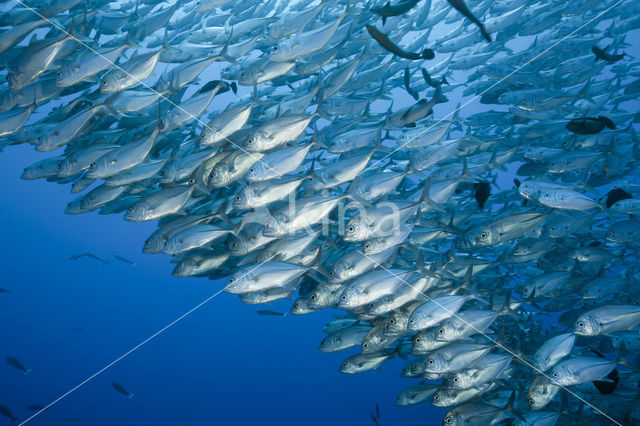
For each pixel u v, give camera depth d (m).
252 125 3.50
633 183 4.42
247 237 3.30
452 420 3.23
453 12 5.68
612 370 3.13
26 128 3.63
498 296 3.71
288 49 3.48
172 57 4.09
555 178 4.61
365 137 3.87
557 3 5.10
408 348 3.69
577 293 3.88
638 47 16.41
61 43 3.05
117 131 3.70
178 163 3.48
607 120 3.41
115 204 4.18
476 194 3.58
